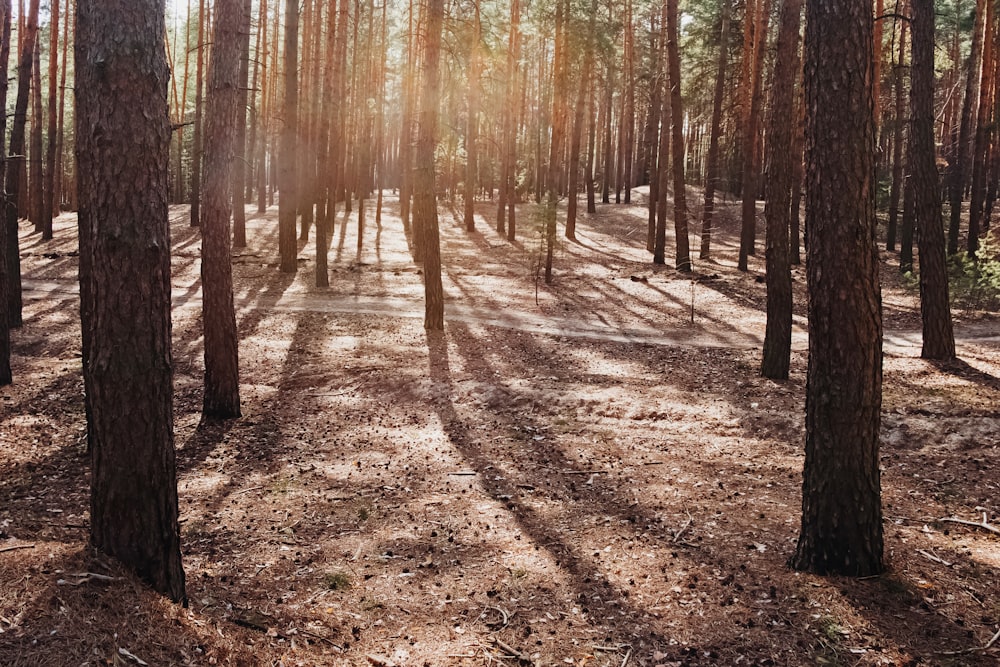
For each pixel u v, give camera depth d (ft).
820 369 18.47
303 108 115.96
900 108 89.10
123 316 14.96
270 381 46.70
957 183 80.38
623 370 47.50
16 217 58.49
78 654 12.50
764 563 20.02
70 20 141.59
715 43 110.22
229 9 36.17
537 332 59.21
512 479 29.45
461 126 136.05
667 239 113.91
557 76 104.78
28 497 26.84
